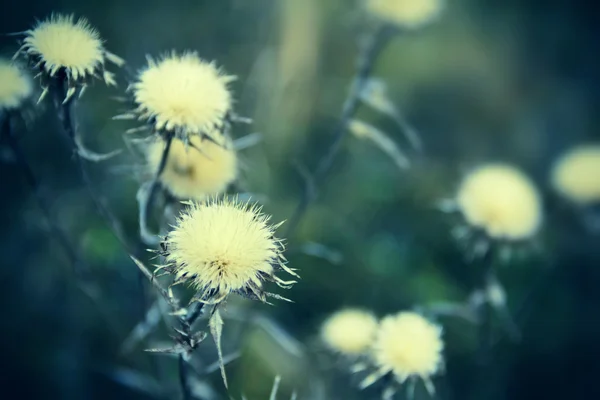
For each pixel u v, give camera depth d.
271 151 0.47
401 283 0.45
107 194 0.42
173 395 0.35
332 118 0.50
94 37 0.28
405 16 0.35
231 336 0.38
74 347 0.40
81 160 0.29
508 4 0.60
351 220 0.47
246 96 0.46
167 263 0.26
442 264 0.47
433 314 0.37
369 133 0.36
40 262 0.42
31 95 0.31
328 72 0.50
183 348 0.26
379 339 0.30
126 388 0.40
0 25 0.43
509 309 0.44
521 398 0.43
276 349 0.40
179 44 0.48
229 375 0.38
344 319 0.34
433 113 0.55
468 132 0.55
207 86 0.28
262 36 0.49
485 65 0.56
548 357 0.44
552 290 0.46
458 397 0.41
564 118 0.56
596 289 0.46
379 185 0.50
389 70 0.54
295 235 0.41
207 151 0.30
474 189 0.36
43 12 0.44
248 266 0.25
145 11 0.48
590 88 0.59
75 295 0.41
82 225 0.41
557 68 0.59
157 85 0.27
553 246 0.45
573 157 0.41
